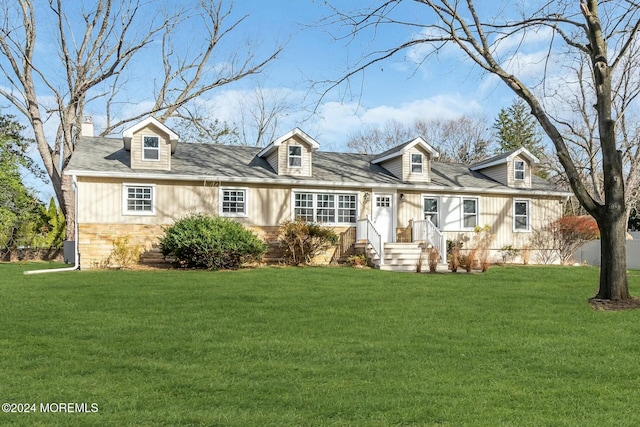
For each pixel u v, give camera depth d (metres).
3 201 28.33
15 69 28.34
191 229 19.27
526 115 54.00
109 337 8.75
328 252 23.25
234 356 7.61
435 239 22.33
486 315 10.91
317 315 10.81
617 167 12.52
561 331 9.46
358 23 14.46
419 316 10.78
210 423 5.05
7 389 6.05
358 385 6.27
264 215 22.62
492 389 6.14
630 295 12.77
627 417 5.26
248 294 13.30
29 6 28.09
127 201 20.95
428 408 5.48
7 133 31.27
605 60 12.56
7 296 12.98
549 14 13.40
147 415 5.24
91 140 24.23
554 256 26.66
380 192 24.33
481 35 13.48
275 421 5.11
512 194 26.36
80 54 28.94
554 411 5.42
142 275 17.16
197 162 23.33
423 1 13.67
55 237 31.88
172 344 8.27
